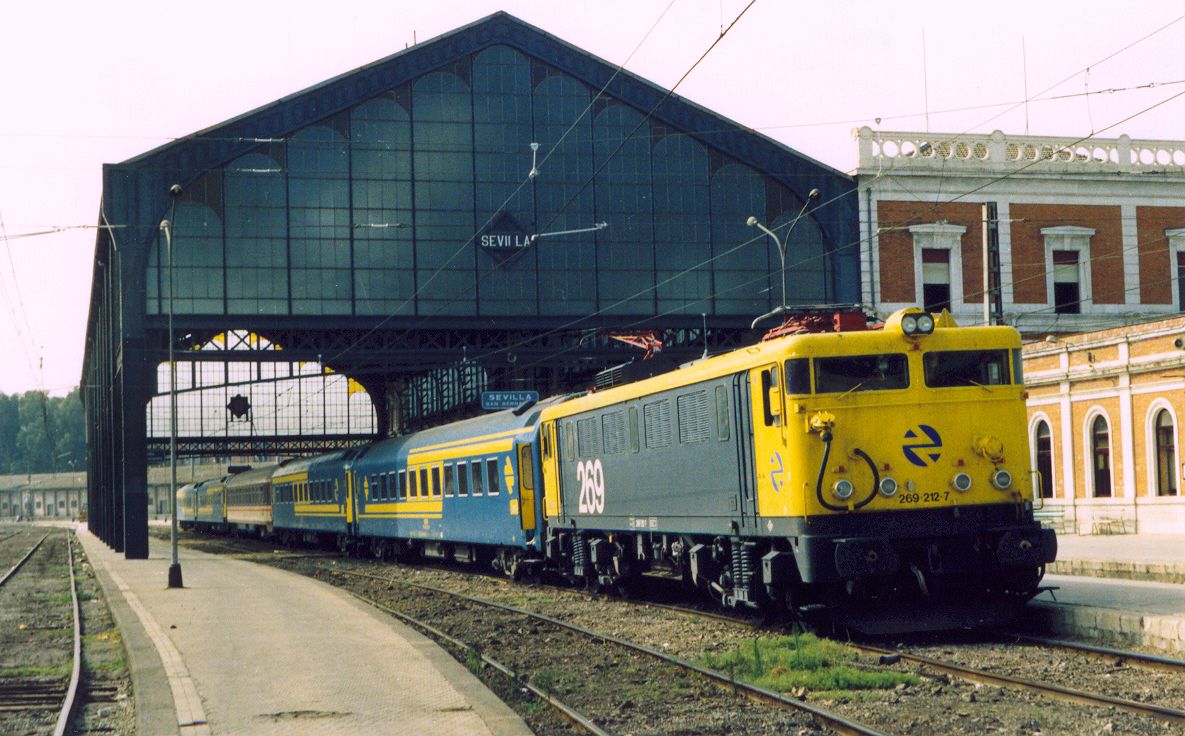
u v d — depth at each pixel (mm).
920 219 48781
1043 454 39031
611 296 46500
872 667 13109
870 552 14492
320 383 78438
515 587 26266
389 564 37812
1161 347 33312
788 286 47812
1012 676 12125
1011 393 15523
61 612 25906
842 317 15836
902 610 15328
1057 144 50125
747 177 47750
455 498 31391
